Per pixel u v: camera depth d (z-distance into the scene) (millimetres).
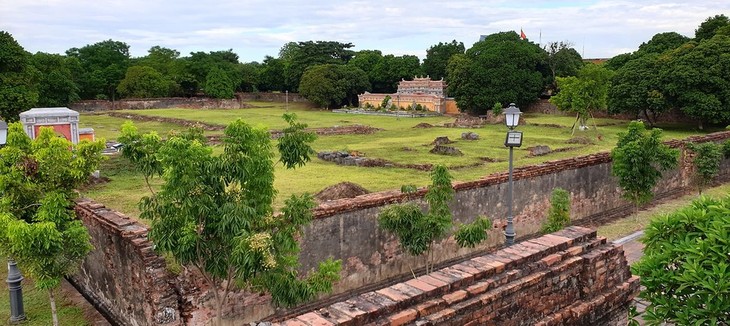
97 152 9195
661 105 42750
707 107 40531
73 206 11898
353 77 77125
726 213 6012
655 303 6086
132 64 88750
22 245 7797
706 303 5457
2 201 8438
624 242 15719
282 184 21594
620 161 17828
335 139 39594
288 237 7922
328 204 12133
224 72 84250
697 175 21984
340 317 5141
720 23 54281
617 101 45906
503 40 68562
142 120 56531
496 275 6215
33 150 8836
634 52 59031
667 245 6086
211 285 8953
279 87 97500
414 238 11523
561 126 46375
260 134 7832
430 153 31094
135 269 9852
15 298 10328
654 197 21797
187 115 61594
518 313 6258
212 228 7441
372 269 12922
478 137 38375
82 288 12695
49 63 66312
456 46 89000
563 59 63781
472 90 60062
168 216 7305
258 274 7734
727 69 40625
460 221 14797
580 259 6949
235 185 7730
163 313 9328
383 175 24000
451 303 5680
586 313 6844
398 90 78125
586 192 19078
